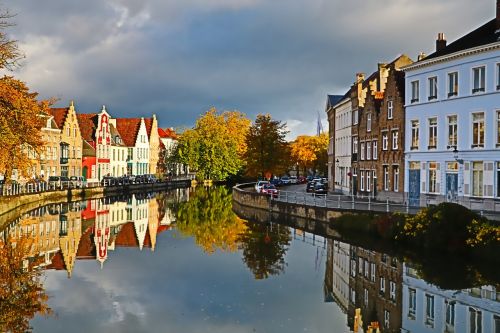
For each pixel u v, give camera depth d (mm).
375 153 49000
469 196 35438
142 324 15867
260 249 28656
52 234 33219
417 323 16312
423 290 20047
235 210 49656
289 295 19344
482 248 23688
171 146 118375
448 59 37219
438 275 22078
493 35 35188
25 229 34906
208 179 101750
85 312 17016
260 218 43094
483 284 20625
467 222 25469
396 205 35406
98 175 81875
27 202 48500
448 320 16594
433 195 38688
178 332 15211
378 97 51031
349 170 58125
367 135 50719
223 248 29016
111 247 29172
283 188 76062
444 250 25734
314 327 15812
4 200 41156
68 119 71812
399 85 44312
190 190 83062
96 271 23000
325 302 18484
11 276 21859
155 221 41250
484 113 34562
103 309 17344
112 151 87688
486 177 34312
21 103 35938
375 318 16812
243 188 68000
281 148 67250
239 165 99750
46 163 65125
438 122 38562
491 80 34031
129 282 21016
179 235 33844
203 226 38312
